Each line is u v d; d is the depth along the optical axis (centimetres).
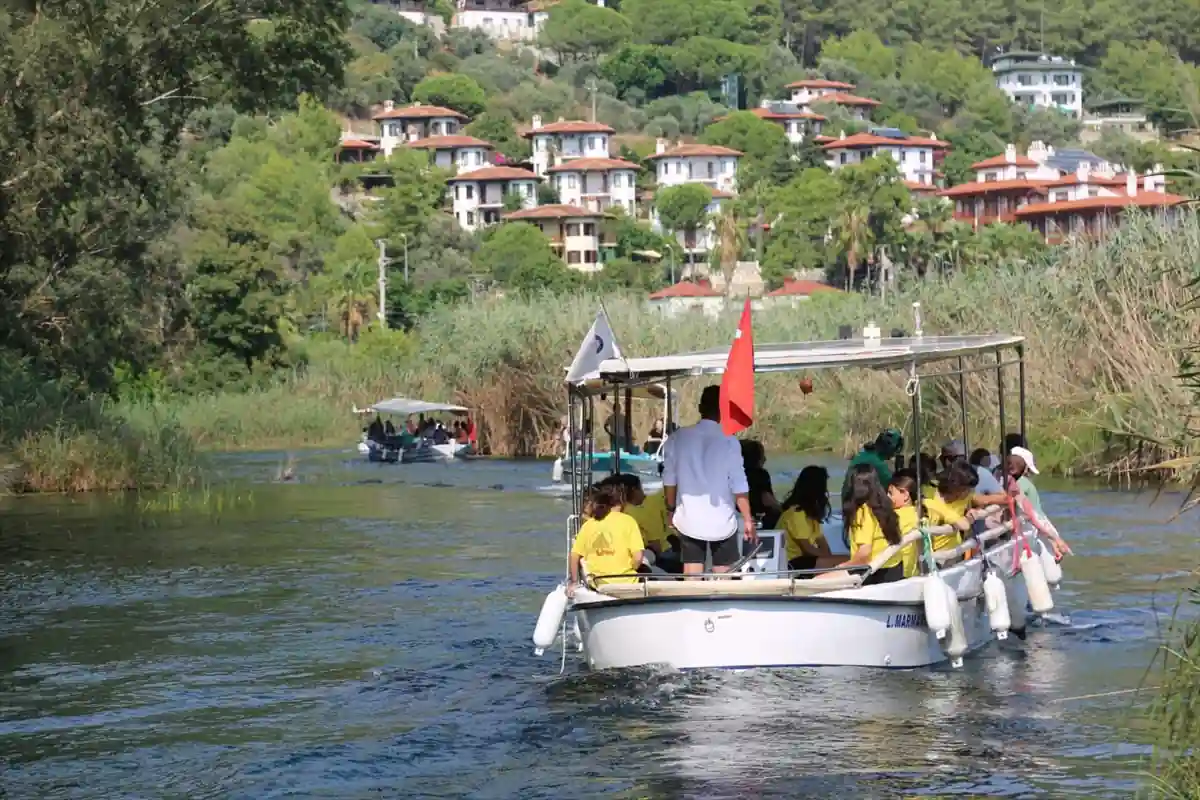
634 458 3769
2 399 4438
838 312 5241
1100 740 1420
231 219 8775
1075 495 3556
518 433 5812
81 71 3794
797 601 1597
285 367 8700
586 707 1571
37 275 4475
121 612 2267
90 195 4131
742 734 1452
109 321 4838
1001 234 13400
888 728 1465
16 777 1395
